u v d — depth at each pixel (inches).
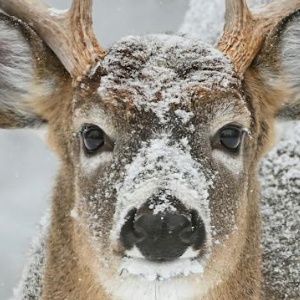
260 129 528.1
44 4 535.2
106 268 486.9
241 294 510.3
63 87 525.3
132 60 500.1
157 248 458.0
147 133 483.5
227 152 499.5
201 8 683.4
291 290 556.4
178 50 504.1
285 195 593.6
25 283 570.6
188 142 484.1
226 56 515.5
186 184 465.4
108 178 488.7
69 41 520.1
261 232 538.0
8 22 527.2
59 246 518.3
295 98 539.5
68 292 513.7
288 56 535.2
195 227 462.0
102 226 488.4
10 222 820.0
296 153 607.2
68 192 516.1
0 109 537.0
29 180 880.3
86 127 501.0
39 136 535.8
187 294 483.5
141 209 456.4
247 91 521.0
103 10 1005.8
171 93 488.7
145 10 1007.6
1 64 534.9
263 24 535.2
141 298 482.3
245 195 509.4
